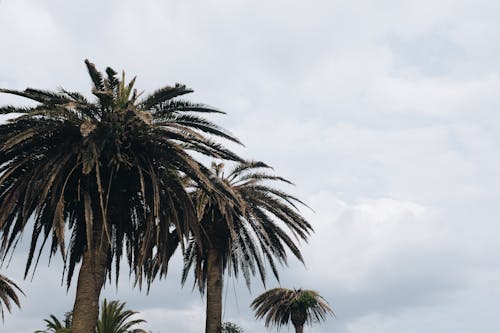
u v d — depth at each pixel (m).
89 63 23.25
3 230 23.97
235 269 37.88
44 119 23.20
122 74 24.75
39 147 23.78
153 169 23.55
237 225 35.22
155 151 24.14
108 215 23.69
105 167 23.80
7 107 22.81
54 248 27.11
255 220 33.06
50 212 25.22
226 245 36.88
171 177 24.80
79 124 23.19
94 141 22.44
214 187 25.05
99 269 22.67
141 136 23.66
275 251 35.38
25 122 22.92
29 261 25.19
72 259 27.50
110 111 23.56
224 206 30.25
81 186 24.52
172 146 23.50
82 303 21.95
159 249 25.06
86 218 22.02
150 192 24.84
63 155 22.77
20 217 24.58
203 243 35.78
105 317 34.28
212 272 35.16
